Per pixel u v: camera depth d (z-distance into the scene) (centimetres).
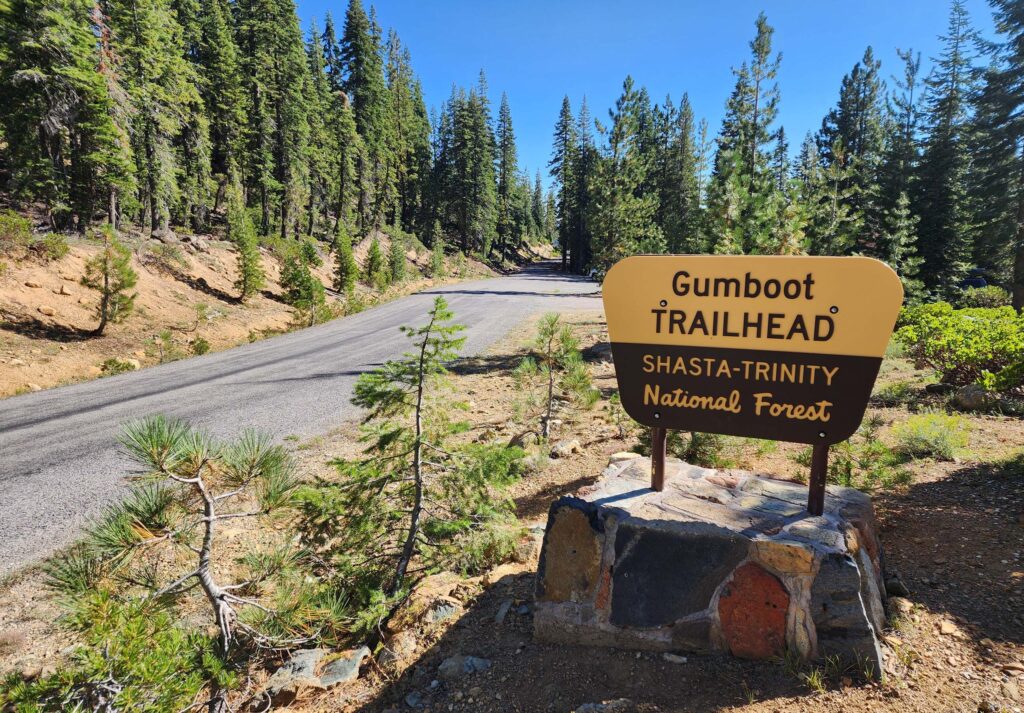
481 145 7675
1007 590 327
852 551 287
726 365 332
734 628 291
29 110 2455
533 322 2445
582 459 734
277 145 4731
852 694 254
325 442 879
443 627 363
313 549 387
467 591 402
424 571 451
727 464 595
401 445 437
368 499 405
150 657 234
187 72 3528
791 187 934
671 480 378
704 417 341
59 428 990
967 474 528
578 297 3772
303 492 349
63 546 553
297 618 329
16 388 1352
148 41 3109
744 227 955
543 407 1041
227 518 302
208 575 294
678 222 3647
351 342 2016
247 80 4534
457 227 8419
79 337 1783
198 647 278
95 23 2673
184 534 289
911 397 887
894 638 290
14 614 437
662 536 308
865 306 298
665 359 346
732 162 1031
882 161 3741
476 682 303
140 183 3259
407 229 7969
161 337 1803
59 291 1969
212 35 4422
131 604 248
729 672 280
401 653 343
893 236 2180
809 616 277
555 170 7719
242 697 314
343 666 339
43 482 737
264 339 2203
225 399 1189
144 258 2620
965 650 278
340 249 3644
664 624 304
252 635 320
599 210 3388
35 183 2544
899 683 259
